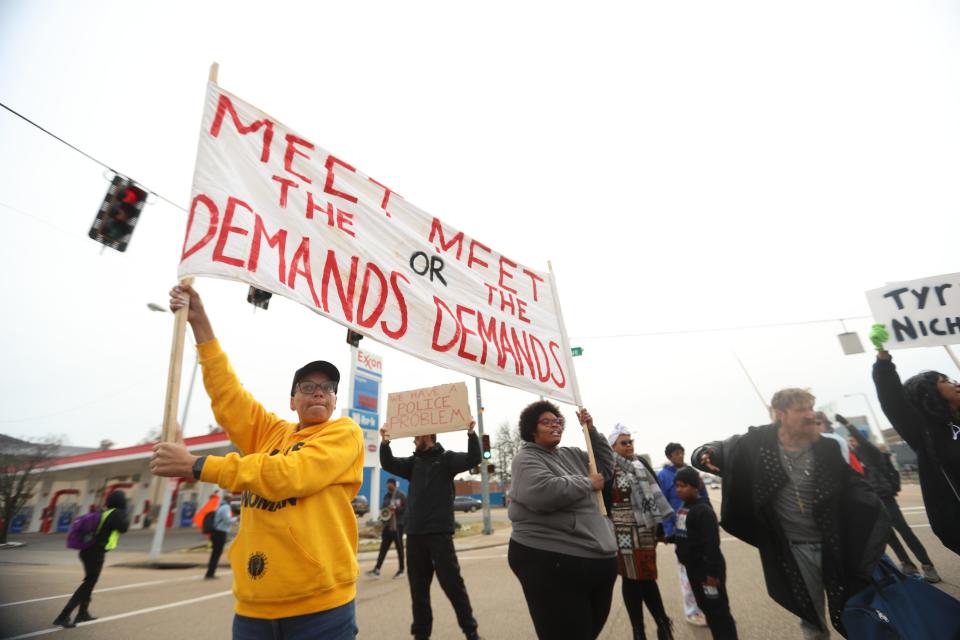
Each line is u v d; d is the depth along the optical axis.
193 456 1.56
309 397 2.01
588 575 2.29
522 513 2.46
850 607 2.24
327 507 1.81
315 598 1.66
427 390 4.45
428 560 3.93
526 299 3.56
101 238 5.70
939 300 3.69
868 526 2.29
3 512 22.44
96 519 5.49
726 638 2.91
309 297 2.29
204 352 1.95
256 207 2.26
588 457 2.90
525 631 4.18
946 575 4.77
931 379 2.89
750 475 2.72
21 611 6.02
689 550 3.25
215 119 2.28
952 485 2.72
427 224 3.12
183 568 11.40
